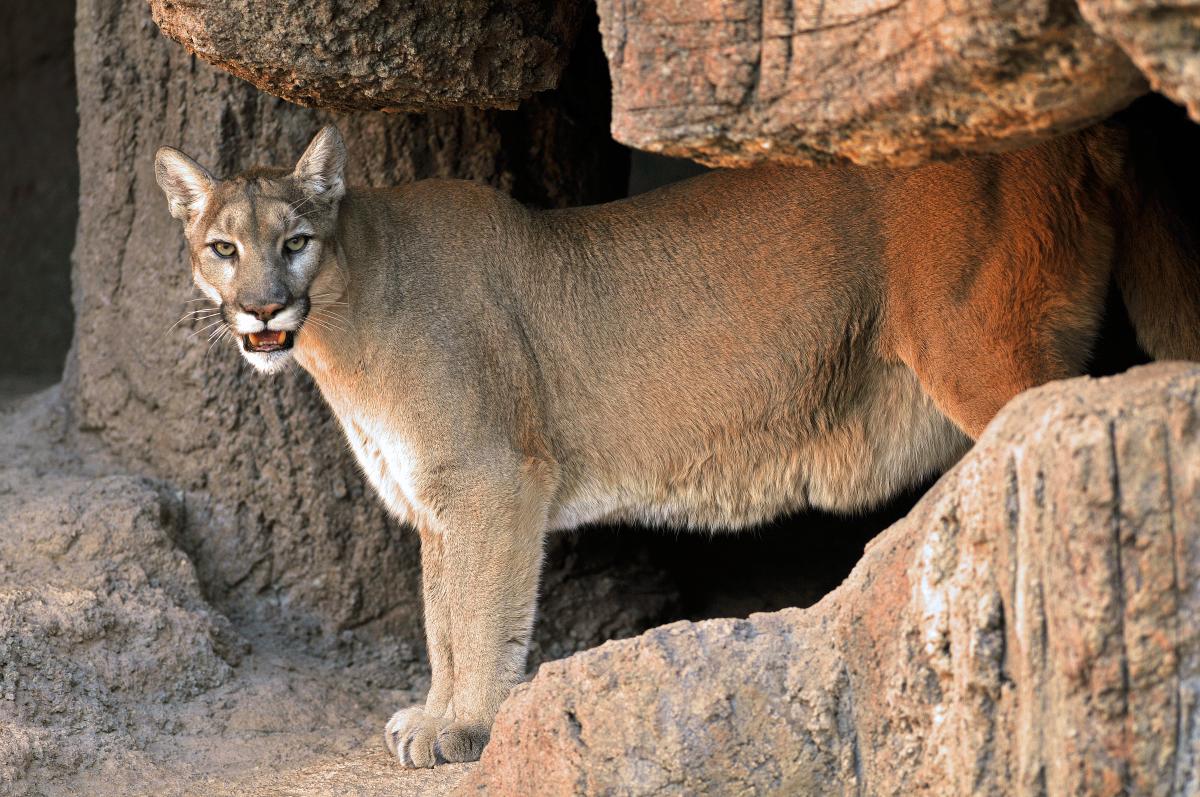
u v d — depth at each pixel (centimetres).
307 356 927
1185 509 497
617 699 648
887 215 914
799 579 1296
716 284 951
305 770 899
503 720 700
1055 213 860
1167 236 886
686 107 637
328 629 1149
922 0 559
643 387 961
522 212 977
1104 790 510
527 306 957
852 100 601
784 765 630
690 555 1327
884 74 587
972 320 877
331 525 1149
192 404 1148
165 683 998
